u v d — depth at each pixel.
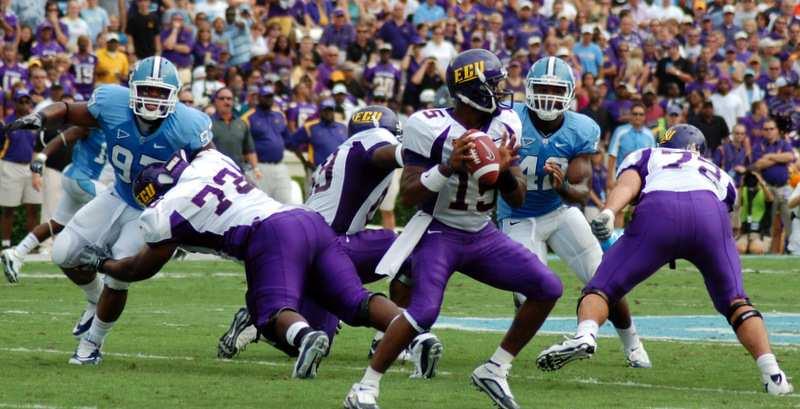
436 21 71.88
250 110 56.75
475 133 20.00
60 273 48.19
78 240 26.98
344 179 26.17
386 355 20.05
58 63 58.88
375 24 72.44
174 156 23.84
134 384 23.16
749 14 81.31
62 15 68.31
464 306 39.81
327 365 26.55
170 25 65.56
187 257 57.16
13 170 53.25
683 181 23.91
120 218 27.09
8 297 40.03
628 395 22.66
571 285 47.44
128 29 65.31
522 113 27.58
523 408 21.02
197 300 40.34
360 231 26.48
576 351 22.80
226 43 66.56
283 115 57.16
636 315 37.94
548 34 70.88
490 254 21.06
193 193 23.11
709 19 78.56
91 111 26.72
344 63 66.62
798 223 59.78
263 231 22.78
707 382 24.66
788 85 70.06
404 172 21.28
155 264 23.59
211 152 24.17
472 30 72.50
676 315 37.97
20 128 26.42
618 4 81.12
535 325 20.86
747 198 62.66
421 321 20.12
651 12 81.25
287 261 22.64
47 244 56.66
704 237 23.56
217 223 23.06
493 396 20.73
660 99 72.38
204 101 62.03
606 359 28.20
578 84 69.25
